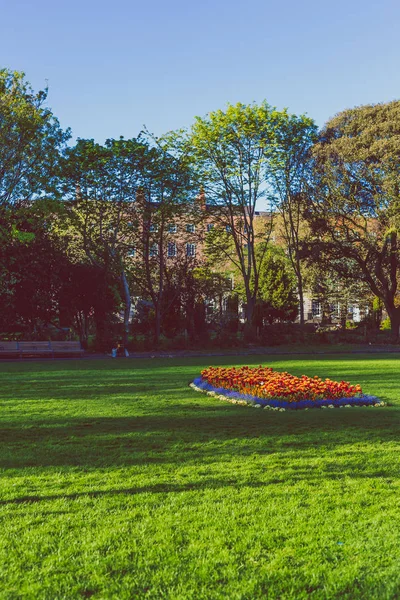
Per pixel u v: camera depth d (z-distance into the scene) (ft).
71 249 112.88
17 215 90.07
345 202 121.19
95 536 14.14
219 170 124.26
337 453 22.94
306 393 37.09
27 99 88.28
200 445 24.45
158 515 15.60
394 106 119.85
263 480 18.94
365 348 110.63
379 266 125.49
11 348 87.51
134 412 33.50
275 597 11.26
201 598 11.13
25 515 15.67
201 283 123.44
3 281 93.30
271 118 119.85
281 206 133.69
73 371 63.67
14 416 32.07
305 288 172.14
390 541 13.76
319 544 13.64
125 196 109.70
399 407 36.45
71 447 24.12
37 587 11.57
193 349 106.42
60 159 94.27
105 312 105.70
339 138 121.90
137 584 11.72
